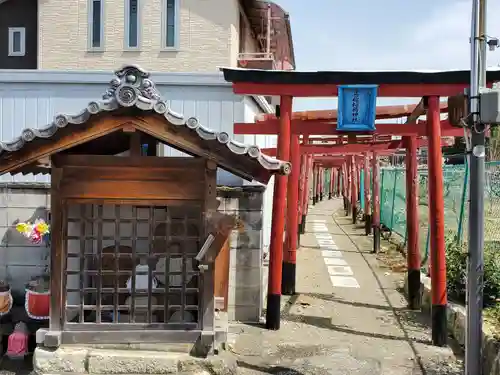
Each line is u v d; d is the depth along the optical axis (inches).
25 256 311.4
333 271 495.5
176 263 258.1
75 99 359.9
